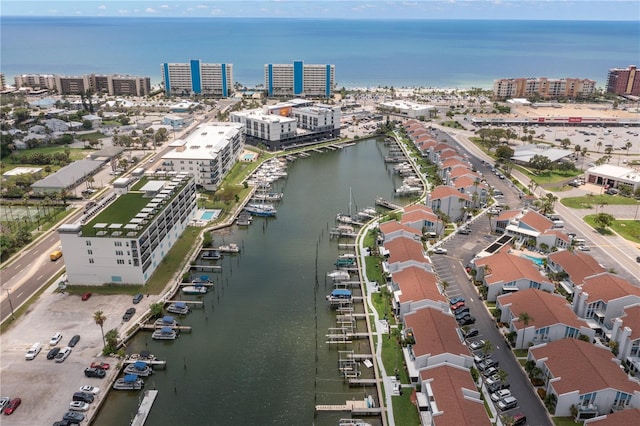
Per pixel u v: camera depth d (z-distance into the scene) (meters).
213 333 161.00
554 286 171.62
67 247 176.38
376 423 125.06
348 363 145.50
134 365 140.88
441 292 169.75
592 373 123.00
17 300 171.75
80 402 126.25
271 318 169.12
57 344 149.25
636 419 107.50
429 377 127.06
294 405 131.38
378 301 175.00
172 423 125.12
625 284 161.75
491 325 159.62
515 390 130.88
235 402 132.25
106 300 172.38
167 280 186.12
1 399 126.38
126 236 174.12
